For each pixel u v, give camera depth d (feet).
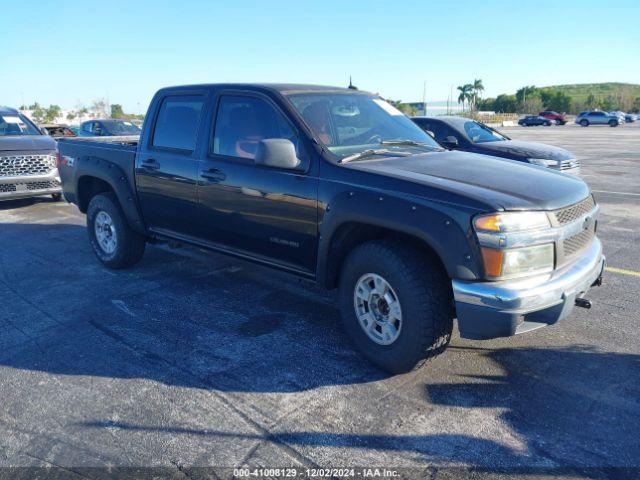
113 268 20.40
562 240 11.12
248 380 12.22
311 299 17.13
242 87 15.20
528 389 11.68
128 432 10.39
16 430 10.54
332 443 9.96
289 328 14.96
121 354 13.57
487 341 13.96
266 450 9.79
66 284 18.88
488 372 12.41
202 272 19.97
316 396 11.51
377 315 12.35
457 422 10.54
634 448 9.73
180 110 16.88
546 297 10.64
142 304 16.85
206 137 15.80
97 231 20.71
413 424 10.50
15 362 13.25
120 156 18.90
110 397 11.62
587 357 13.07
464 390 11.66
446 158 13.92
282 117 14.06
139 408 11.18
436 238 10.80
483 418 10.66
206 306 16.63
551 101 322.55
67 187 21.91
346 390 11.74
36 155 32.50
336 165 12.80
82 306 16.75
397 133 15.64
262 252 14.87
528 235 10.59
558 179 12.73
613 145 83.35
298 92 14.79
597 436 10.07
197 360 13.19
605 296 17.06
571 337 14.15
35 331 14.99
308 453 9.70
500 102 329.31
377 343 12.38
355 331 12.84
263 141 12.89
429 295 11.25
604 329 14.62
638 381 11.96
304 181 13.15
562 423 10.47
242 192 14.56
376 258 11.77
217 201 15.37
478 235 10.44
